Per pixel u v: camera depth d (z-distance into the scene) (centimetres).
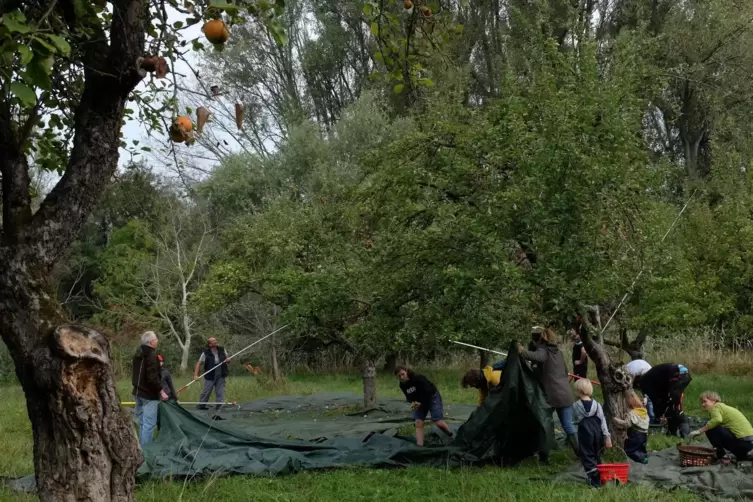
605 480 730
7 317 376
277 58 3272
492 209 826
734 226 1557
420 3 508
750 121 2333
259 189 2748
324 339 1488
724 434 804
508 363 858
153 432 982
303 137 2806
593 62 893
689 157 2669
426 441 977
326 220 1515
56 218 403
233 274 1546
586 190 799
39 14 412
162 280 2558
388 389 1998
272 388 1986
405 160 964
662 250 910
